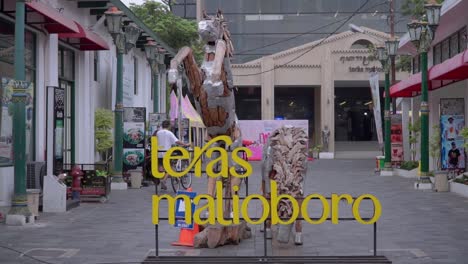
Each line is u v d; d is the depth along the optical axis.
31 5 12.85
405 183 22.00
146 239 10.62
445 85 22.42
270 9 49.19
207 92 9.34
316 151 44.56
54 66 16.53
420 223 12.49
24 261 8.91
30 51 15.50
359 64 44.94
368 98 53.47
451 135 20.56
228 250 9.64
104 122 20.95
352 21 49.09
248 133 36.50
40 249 9.74
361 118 53.84
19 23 12.01
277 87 50.97
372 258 8.66
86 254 9.37
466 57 15.70
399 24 48.00
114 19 18.45
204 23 9.47
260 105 51.12
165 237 10.84
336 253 9.40
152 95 31.31
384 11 48.75
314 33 49.25
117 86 19.19
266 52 49.25
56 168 14.16
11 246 9.98
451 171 20.53
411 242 10.35
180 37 36.91
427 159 19.75
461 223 12.48
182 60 9.16
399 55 34.31
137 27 20.88
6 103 13.32
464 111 21.28
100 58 22.19
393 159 26.81
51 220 12.73
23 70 12.12
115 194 17.72
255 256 8.91
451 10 19.56
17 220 12.02
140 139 20.23
